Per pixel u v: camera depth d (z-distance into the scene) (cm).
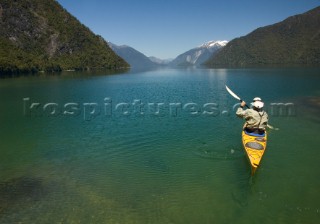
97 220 908
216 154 1430
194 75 8838
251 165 1180
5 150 1569
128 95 3659
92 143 1644
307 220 897
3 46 13062
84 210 962
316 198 1016
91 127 1995
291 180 1147
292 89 3938
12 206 994
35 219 917
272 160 1338
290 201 1000
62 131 1920
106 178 1193
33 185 1146
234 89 4175
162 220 905
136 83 5650
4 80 6681
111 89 4453
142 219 910
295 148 1486
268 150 1460
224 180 1157
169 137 1714
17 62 11144
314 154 1402
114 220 907
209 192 1066
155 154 1448
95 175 1223
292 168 1253
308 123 1981
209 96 3466
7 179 1206
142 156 1427
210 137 1703
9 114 2525
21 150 1564
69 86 5019
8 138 1791
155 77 7881
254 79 6059
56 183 1159
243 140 1359
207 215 929
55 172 1266
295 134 1722
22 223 898
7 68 9900
